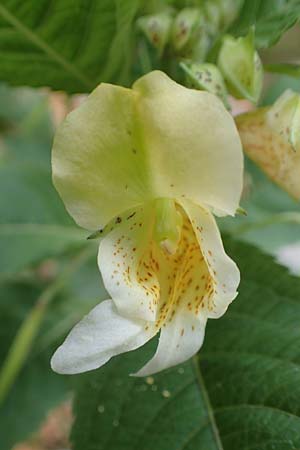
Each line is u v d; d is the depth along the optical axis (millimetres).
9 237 195
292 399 138
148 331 125
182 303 127
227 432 140
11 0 146
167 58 152
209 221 124
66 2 146
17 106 287
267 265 153
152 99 117
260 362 144
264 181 213
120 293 124
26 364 214
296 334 146
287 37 238
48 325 216
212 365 147
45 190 200
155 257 130
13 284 220
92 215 125
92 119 119
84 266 226
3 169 203
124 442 146
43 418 212
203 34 150
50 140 269
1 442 209
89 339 122
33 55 156
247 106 234
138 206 127
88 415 150
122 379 152
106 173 122
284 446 135
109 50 155
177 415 145
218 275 122
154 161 122
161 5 154
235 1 151
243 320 150
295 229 212
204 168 121
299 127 141
